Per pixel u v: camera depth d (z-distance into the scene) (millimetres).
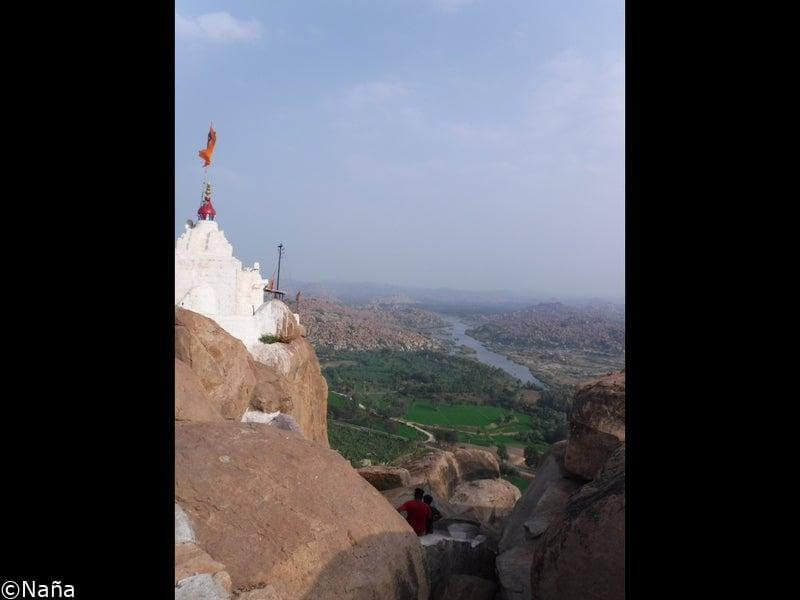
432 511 7703
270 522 4156
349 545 4324
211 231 15008
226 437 4762
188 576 3182
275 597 3590
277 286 23734
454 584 5285
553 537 4418
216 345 9008
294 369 14031
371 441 53031
